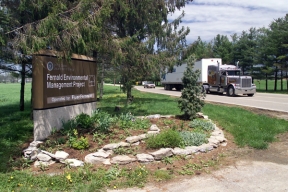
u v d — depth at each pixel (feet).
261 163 18.54
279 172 16.87
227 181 15.43
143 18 47.55
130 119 25.66
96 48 30.17
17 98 77.15
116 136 21.44
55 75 22.53
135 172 16.03
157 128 23.77
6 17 20.13
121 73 50.11
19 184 14.37
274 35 111.55
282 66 112.68
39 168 16.72
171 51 54.44
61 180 14.75
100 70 66.95
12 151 19.71
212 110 42.14
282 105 53.01
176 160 18.29
